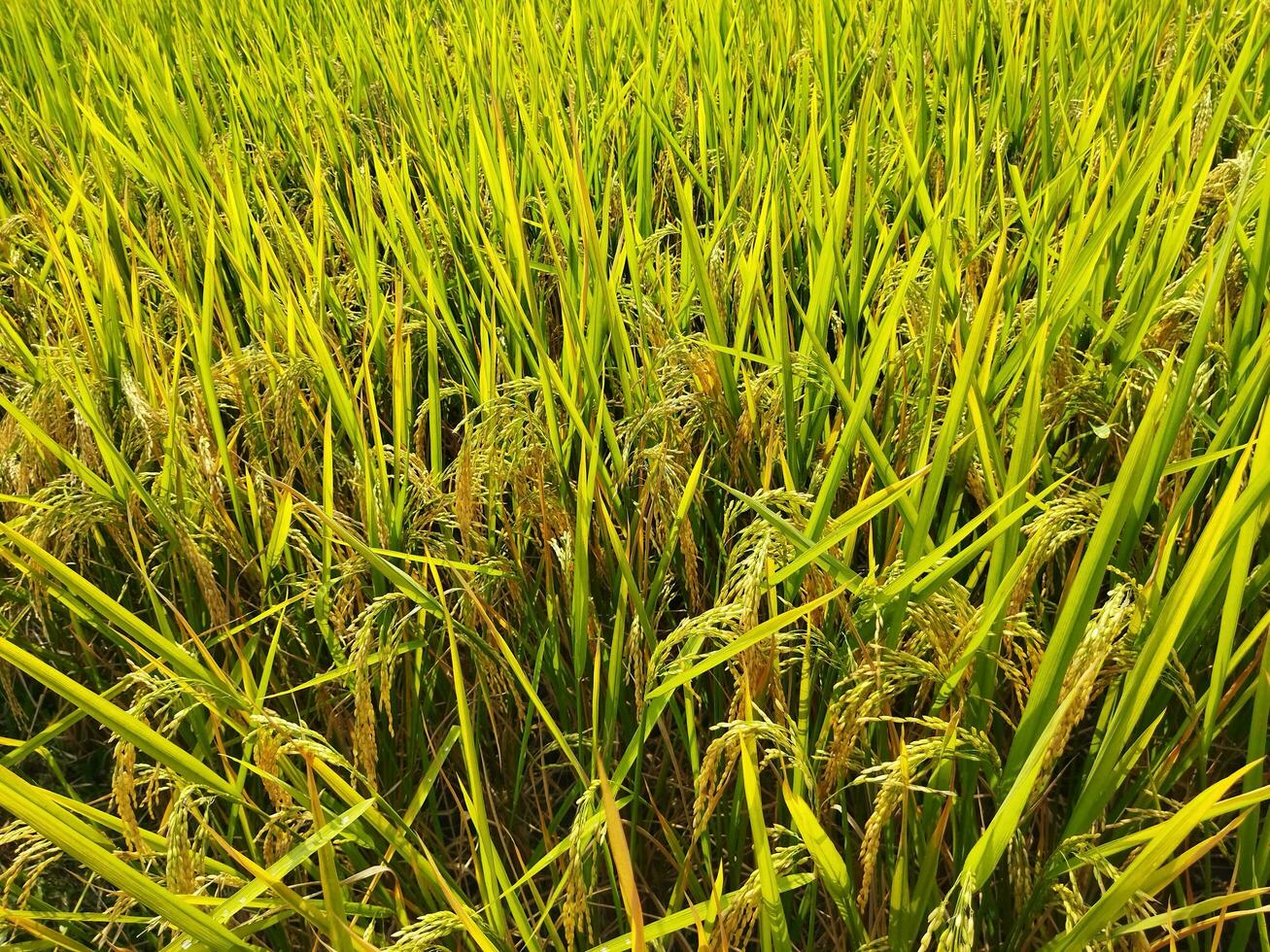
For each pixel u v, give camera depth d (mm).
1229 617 1482
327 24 6066
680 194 2359
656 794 2357
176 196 3627
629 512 2471
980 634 1528
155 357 3111
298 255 3186
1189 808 1275
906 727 2020
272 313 2840
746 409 2320
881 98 3979
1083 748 2150
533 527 2492
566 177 3457
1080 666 1345
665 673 1686
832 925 1931
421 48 5336
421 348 3252
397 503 2275
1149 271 2480
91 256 3115
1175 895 1935
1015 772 1544
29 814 1336
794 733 1600
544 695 2535
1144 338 2209
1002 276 2549
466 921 1443
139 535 2500
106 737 2832
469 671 2459
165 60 5250
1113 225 2238
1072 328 2451
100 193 4074
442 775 2254
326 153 4258
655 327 2596
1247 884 1607
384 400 3135
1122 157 3061
